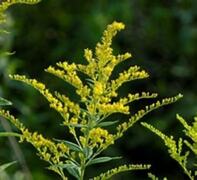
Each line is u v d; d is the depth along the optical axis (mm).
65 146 4543
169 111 11625
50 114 10922
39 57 12312
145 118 11578
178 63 12422
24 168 7984
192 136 4621
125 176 11008
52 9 12789
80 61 11812
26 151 10102
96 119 4453
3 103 4555
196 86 12297
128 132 11391
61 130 10875
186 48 12414
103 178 4500
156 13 12609
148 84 12000
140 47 12398
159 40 12492
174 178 11445
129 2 12469
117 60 4500
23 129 4574
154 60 12398
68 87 11445
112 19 12312
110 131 11078
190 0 12609
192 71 12359
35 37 12453
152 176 4680
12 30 10617
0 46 9820
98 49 4453
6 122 7398
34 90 10477
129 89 11781
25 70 12062
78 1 12805
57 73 4477
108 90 4750
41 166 10172
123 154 11367
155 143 11406
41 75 12047
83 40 12078
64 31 12539
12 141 7914
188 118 11406
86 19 12297
